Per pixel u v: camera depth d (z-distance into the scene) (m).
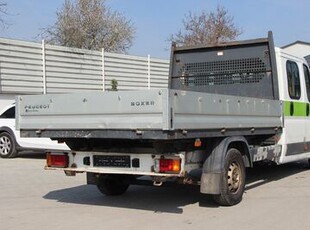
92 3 42.03
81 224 6.82
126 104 6.64
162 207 7.93
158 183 7.16
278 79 9.74
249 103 8.13
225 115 7.41
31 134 7.67
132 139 6.85
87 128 7.06
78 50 21.58
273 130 9.24
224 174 7.57
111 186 8.80
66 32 40.97
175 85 10.77
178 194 9.08
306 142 10.81
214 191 7.48
